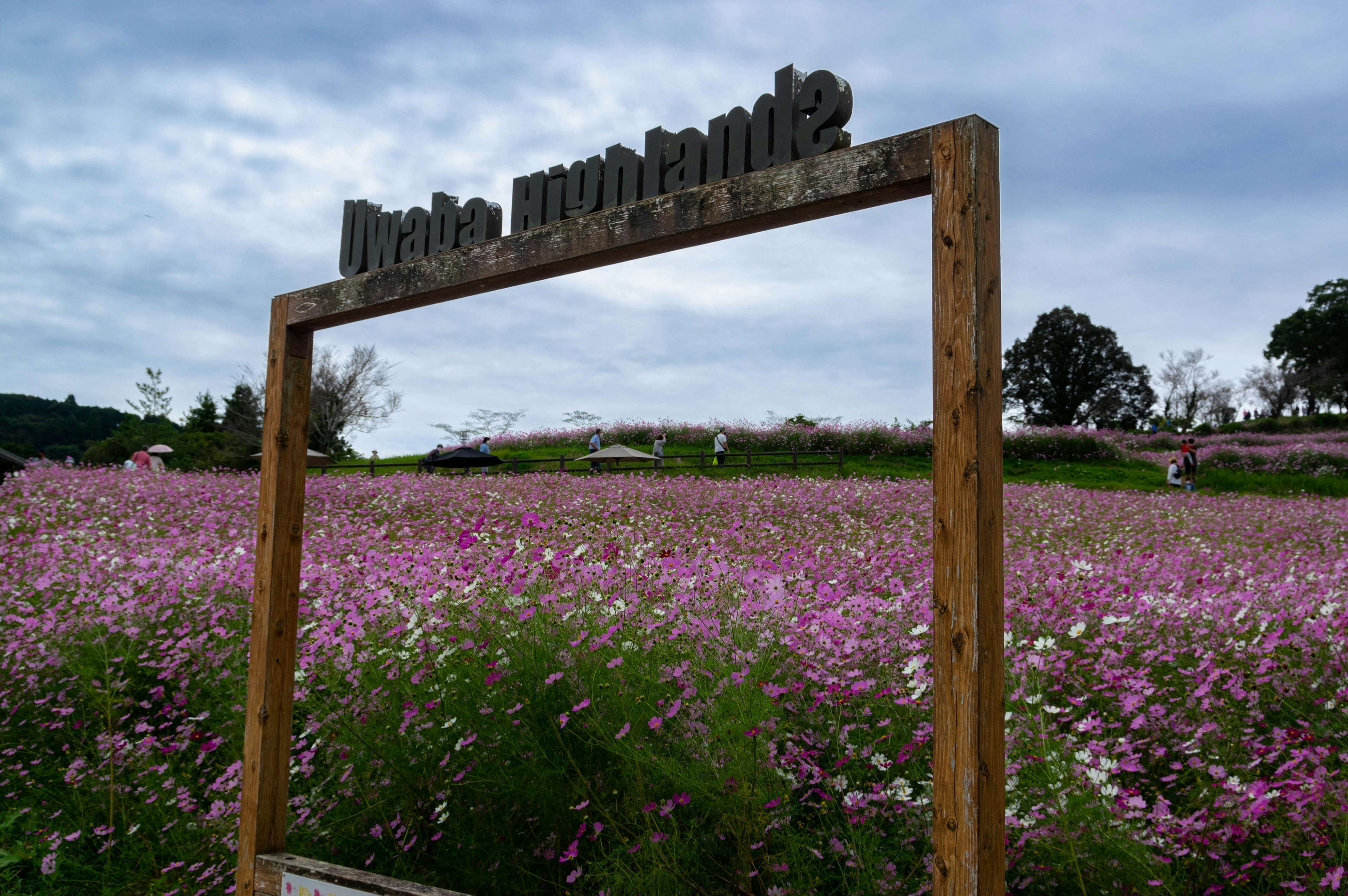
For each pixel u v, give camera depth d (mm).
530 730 2619
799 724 2877
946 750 1546
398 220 2805
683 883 2279
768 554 6812
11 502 11008
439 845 2742
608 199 2289
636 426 30000
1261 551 9672
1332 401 51094
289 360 2873
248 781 2605
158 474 16406
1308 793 2234
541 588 3396
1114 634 3588
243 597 4848
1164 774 2830
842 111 1854
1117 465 25984
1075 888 2279
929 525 11234
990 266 1624
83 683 3736
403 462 28484
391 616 3822
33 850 3018
